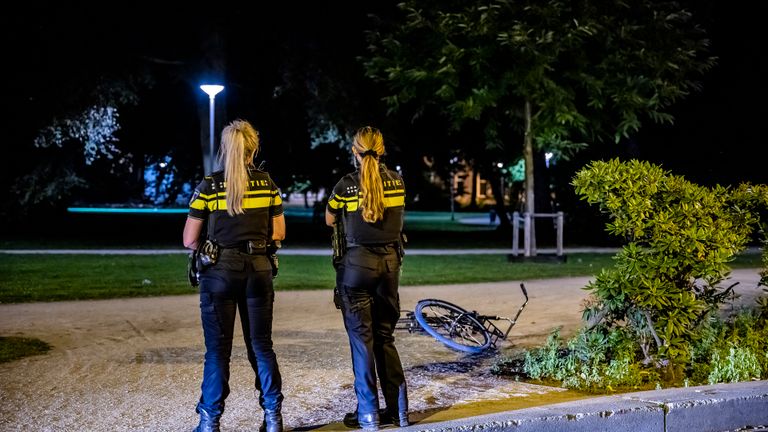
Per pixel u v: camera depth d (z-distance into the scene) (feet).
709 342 25.94
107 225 133.49
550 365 25.40
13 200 103.86
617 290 25.00
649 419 20.17
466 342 31.30
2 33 85.87
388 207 18.95
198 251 17.92
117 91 87.71
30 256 71.36
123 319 36.52
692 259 24.68
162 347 29.76
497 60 65.41
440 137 119.55
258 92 103.76
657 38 66.03
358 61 89.45
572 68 65.72
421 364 27.45
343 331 33.63
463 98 68.54
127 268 61.05
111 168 141.08
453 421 18.76
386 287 19.12
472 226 157.79
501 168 133.49
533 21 63.41
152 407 21.16
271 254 18.74
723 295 26.45
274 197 18.38
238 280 17.80
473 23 62.08
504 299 44.42
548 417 19.08
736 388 22.25
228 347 18.25
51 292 45.98
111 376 24.79
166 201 164.04
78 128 87.04
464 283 53.31
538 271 61.62
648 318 25.04
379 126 92.89
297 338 31.94
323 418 20.57
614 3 65.05
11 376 24.63
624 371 24.22
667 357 25.13
